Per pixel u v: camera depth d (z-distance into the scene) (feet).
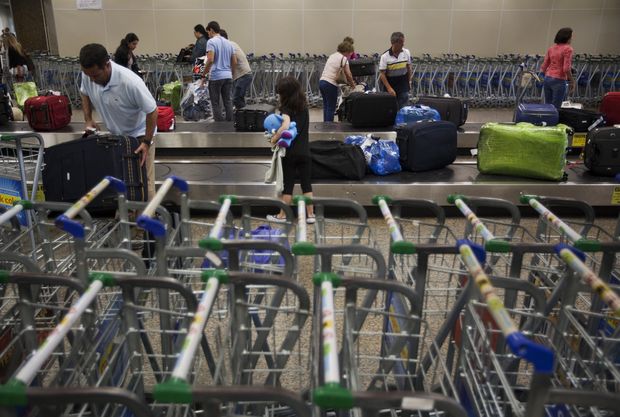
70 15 38.29
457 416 3.21
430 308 8.13
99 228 8.68
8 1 41.63
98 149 11.04
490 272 7.68
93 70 10.66
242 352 5.08
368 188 15.62
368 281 4.76
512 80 34.81
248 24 38.86
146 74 34.09
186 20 38.68
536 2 39.17
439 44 39.83
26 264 6.16
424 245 5.48
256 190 15.67
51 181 11.32
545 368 3.28
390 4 38.73
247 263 6.40
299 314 4.98
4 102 21.93
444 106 21.77
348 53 23.38
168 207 15.78
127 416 5.05
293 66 35.42
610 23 39.81
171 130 21.48
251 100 34.96
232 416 4.49
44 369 6.03
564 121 19.52
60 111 20.80
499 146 16.24
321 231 7.20
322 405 3.23
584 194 15.58
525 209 16.03
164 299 5.75
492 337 5.52
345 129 21.06
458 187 15.62
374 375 5.57
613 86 36.83
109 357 5.35
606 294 4.28
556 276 7.59
